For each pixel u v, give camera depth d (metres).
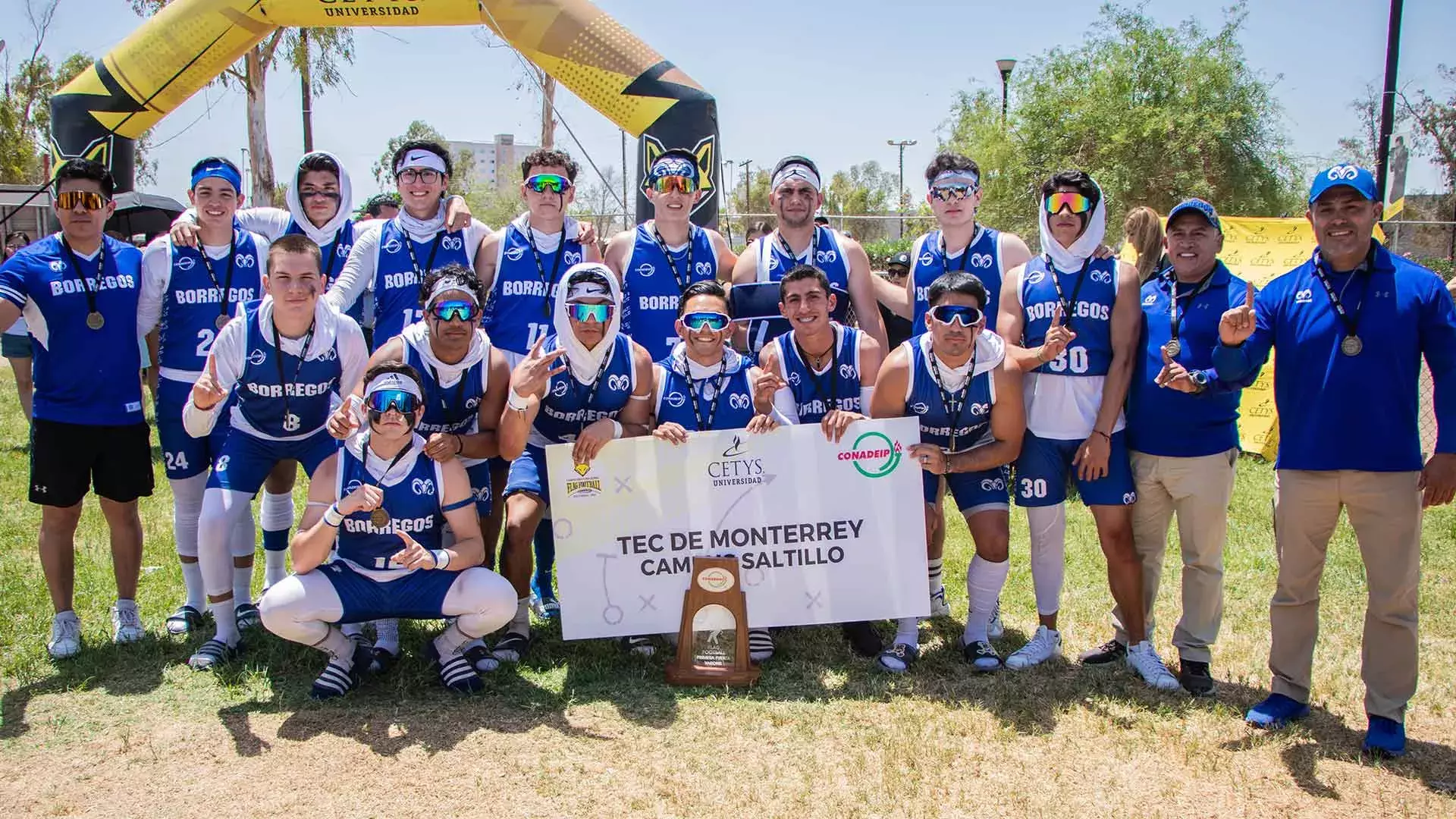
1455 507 7.61
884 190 55.44
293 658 4.78
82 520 7.18
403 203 5.55
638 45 9.34
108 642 4.98
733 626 4.66
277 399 4.67
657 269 5.61
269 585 5.38
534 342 5.36
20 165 31.45
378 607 4.32
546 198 5.35
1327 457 3.86
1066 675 4.70
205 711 4.25
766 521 4.77
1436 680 4.55
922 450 4.73
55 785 3.63
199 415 4.51
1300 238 10.15
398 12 9.34
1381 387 3.77
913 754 3.84
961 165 5.43
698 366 4.88
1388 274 3.79
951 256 5.56
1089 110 22.78
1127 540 4.57
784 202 5.54
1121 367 4.50
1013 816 3.45
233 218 5.52
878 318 5.75
